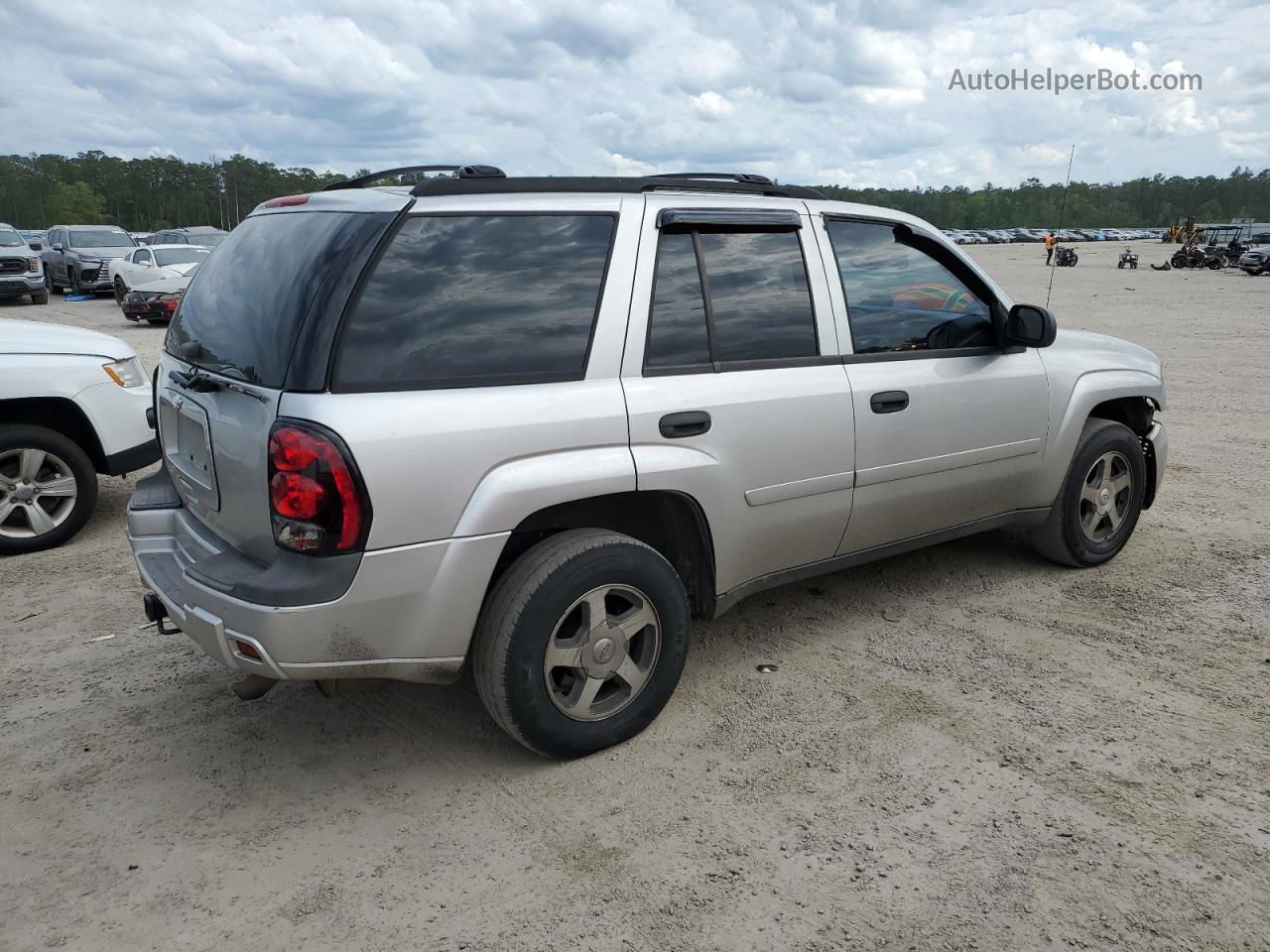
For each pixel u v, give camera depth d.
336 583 2.63
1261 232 44.16
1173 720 3.35
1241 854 2.62
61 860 2.71
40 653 4.09
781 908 2.45
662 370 3.18
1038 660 3.84
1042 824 2.77
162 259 20.06
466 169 3.15
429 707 3.58
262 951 2.34
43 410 5.58
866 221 3.86
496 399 2.83
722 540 3.39
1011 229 99.88
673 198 3.31
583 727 3.11
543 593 2.91
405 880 2.59
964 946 2.31
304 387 2.61
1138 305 21.22
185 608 2.85
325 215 2.96
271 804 2.96
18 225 142.75
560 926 2.40
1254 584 4.62
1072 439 4.51
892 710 3.46
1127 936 2.33
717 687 3.66
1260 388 10.30
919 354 3.93
